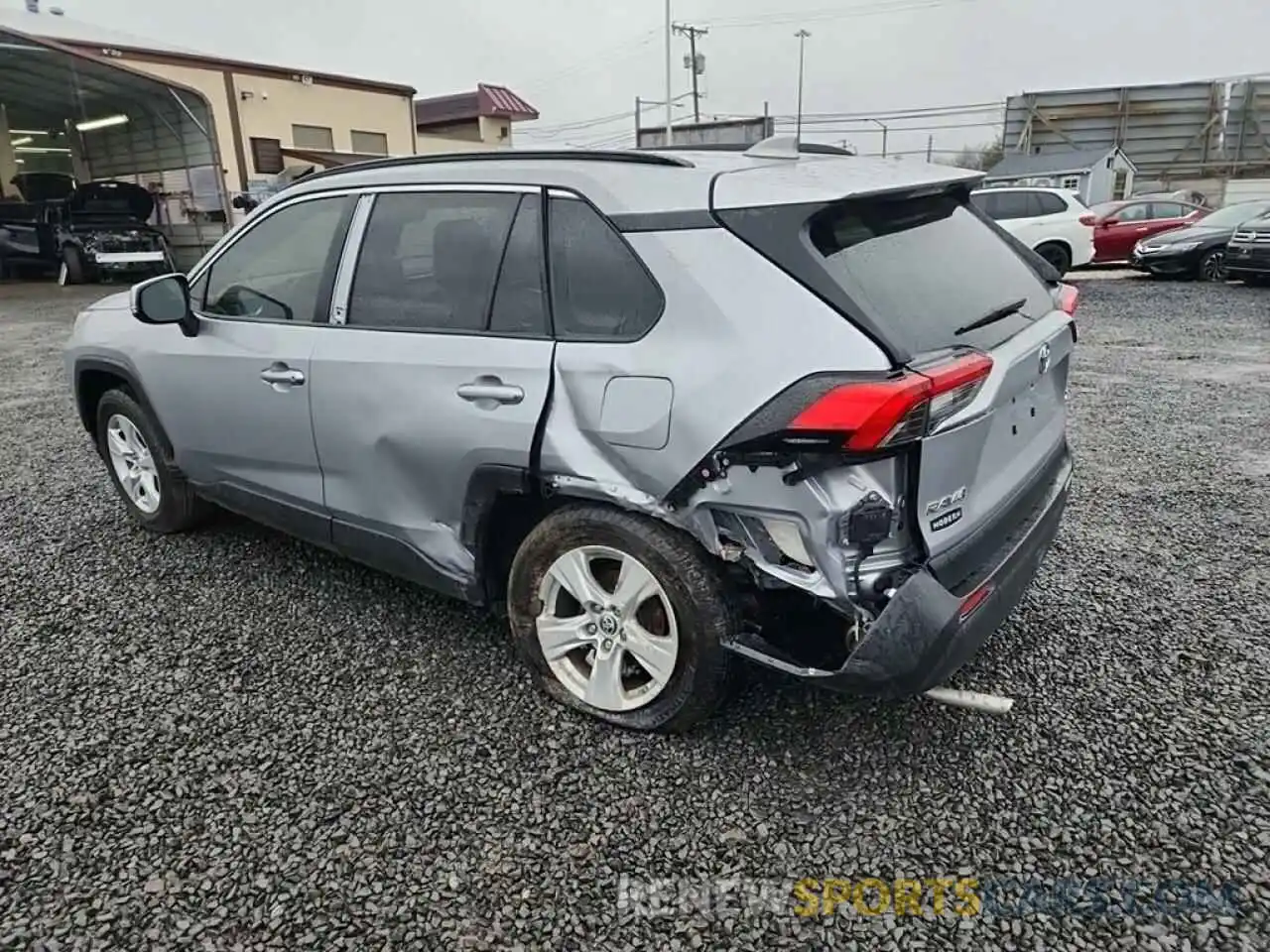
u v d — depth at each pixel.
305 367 2.91
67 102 19.89
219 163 18.59
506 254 2.48
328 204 2.95
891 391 1.89
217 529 4.04
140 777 2.33
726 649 2.28
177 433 3.55
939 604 2.02
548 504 2.59
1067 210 14.10
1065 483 2.82
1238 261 12.13
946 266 2.41
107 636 3.07
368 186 2.84
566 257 2.37
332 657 2.91
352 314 2.83
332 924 1.88
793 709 2.59
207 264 3.36
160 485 3.82
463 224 2.58
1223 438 5.20
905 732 2.48
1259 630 2.98
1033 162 27.98
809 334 2.00
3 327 11.13
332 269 2.89
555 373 2.34
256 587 3.43
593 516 2.38
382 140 22.02
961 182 2.54
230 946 1.83
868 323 1.98
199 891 1.96
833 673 2.11
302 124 20.20
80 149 22.14
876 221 2.30
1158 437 5.25
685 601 2.28
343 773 2.35
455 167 2.65
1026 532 2.46
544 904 1.93
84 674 2.83
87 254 16.14
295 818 2.18
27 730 2.54
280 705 2.65
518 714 2.60
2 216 17.62
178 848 2.09
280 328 3.02
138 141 20.39
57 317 12.03
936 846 2.07
